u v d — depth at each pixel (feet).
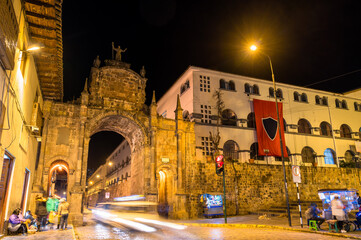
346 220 46.16
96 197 248.93
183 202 88.17
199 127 108.88
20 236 42.27
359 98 153.48
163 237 45.03
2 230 40.78
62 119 83.05
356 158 136.67
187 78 120.98
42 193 71.51
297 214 76.43
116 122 97.40
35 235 43.96
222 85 122.11
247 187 99.04
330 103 144.15
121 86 94.43
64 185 206.69
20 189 50.42
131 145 110.32
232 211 94.12
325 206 62.64
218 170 67.36
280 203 102.06
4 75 34.27
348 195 61.62
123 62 97.76
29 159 60.08
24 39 45.80
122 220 81.41
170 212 89.51
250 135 117.50
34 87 60.13
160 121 95.86
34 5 43.42
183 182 91.86
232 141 114.32
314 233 47.52
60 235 44.80
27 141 54.95
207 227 61.46
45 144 77.82
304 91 139.33
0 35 28.94
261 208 98.63
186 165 93.97
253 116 123.65
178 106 99.19
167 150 94.22
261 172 103.14
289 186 105.81
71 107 84.89
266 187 101.91
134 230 55.57
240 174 99.71
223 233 49.52
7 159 41.96
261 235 46.14
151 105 94.79
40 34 50.52
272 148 116.67
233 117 119.85
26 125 51.24
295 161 121.60
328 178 113.39
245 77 126.11
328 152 134.31
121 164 168.76
